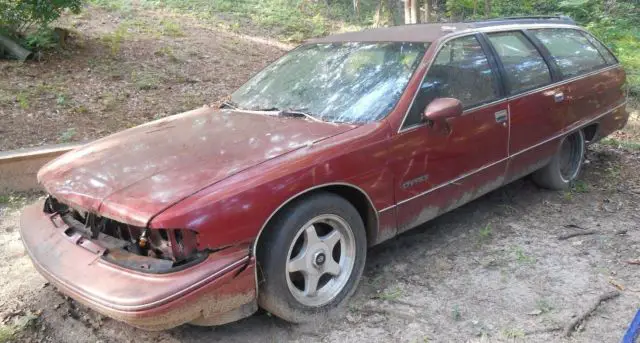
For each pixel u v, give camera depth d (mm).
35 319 3107
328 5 18594
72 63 9016
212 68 10031
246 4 17141
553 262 3662
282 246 2773
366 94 3537
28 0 8539
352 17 17375
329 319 3076
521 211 4539
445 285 3416
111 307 2422
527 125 4191
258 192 2670
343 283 3143
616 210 4520
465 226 4281
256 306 2799
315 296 3035
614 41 12047
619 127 5414
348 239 3145
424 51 3680
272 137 3172
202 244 2520
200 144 3170
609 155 6035
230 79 9484
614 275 3473
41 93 7617
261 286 2791
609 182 5188
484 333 2916
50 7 8695
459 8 15055
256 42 12945
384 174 3227
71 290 2584
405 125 3342
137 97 8086
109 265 2604
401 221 3404
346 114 3434
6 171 5062
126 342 2953
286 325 3053
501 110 3941
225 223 2562
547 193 4898
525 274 3514
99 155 3236
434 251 3877
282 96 3877
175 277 2449
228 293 2588
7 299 3316
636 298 3207
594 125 5055
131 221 2529
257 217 2658
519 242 3975
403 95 3424
